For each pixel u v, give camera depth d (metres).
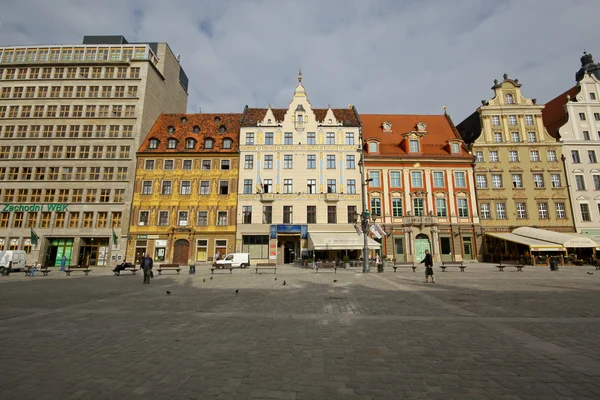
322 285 17.58
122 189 43.00
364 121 50.53
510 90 46.81
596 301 11.92
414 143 45.62
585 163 44.62
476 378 5.08
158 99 50.78
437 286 16.84
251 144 44.44
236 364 5.74
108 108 46.16
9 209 42.69
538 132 45.53
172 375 5.26
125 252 41.03
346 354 6.24
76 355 6.27
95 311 10.64
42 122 46.00
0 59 49.16
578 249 40.38
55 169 44.16
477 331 7.86
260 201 42.44
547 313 9.90
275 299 12.82
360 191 43.22
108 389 4.75
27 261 41.00
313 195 42.75
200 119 50.19
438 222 42.44
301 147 44.34
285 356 6.14
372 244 37.12
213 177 43.38
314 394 4.56
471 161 44.09
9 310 10.92
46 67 48.06
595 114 46.38
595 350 6.40
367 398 4.44
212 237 41.72
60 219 42.50
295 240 42.31
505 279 20.28
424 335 7.54
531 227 41.97
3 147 45.09
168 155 43.75
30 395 4.56
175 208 42.31
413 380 5.02
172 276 24.92
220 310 10.65
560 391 4.60
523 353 6.25
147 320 9.24
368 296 13.45
